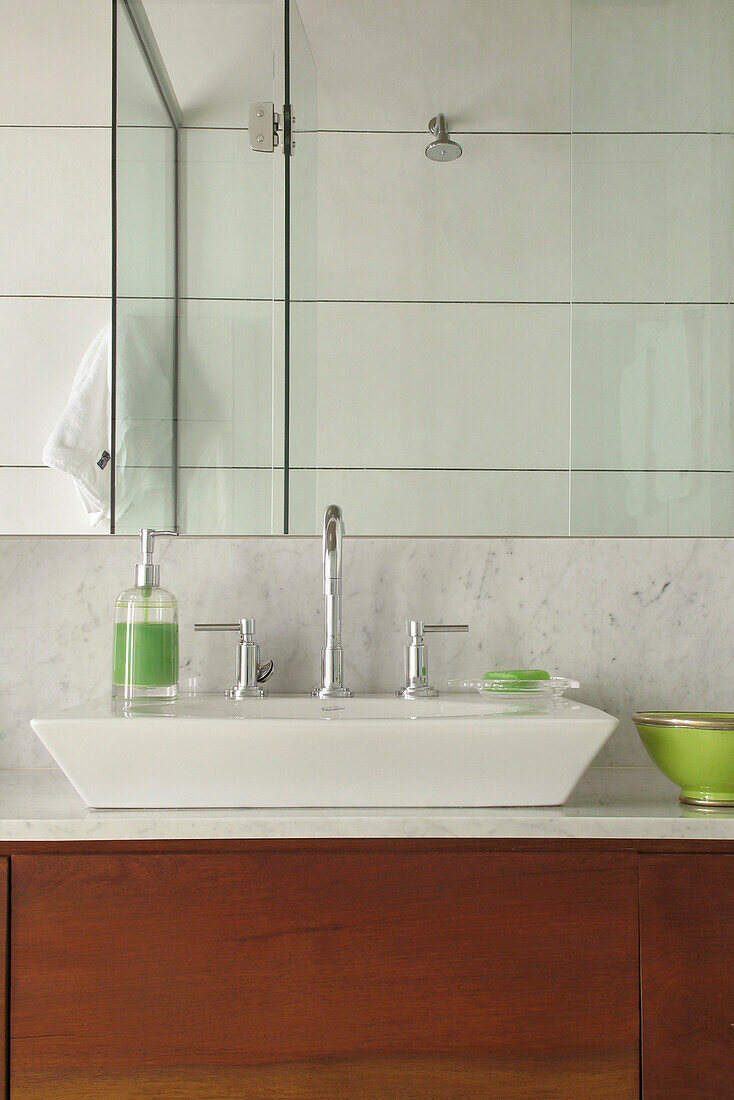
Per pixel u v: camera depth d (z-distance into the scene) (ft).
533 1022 3.26
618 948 3.29
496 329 4.57
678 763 3.58
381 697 4.25
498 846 3.32
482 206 4.59
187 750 3.36
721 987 3.29
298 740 3.34
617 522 4.50
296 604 4.64
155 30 4.59
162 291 4.53
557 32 4.60
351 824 3.29
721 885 3.31
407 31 4.61
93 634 4.60
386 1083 3.24
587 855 3.31
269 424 4.52
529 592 4.65
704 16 4.61
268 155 4.58
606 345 4.56
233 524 4.49
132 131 4.55
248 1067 3.23
